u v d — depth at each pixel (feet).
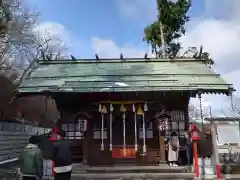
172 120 46.70
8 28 64.44
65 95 47.32
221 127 81.15
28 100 85.30
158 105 46.09
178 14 81.15
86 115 46.16
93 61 55.42
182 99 47.11
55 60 55.67
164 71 49.90
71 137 47.37
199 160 38.78
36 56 77.77
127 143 45.75
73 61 55.47
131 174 38.78
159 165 43.42
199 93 43.37
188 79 46.16
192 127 39.19
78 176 38.09
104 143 45.78
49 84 45.65
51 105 96.53
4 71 72.13
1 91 65.98
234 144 77.87
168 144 44.86
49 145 25.63
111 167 42.47
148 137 45.75
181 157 45.62
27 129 77.77
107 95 47.44
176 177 38.14
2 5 62.75
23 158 23.91
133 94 47.16
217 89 42.83
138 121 46.32
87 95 47.78
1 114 66.39
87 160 44.86
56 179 23.93
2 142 58.13
